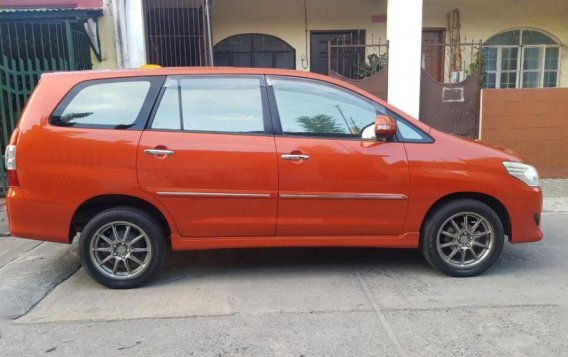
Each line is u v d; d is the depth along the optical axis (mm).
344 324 3740
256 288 4445
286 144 4375
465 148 4535
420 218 4523
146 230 4375
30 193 4246
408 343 3455
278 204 4395
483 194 4562
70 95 4336
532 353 3318
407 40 8359
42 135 4238
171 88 4414
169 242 4855
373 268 4934
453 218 4570
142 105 4363
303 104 4508
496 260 4668
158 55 8992
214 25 10836
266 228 4441
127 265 4418
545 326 3684
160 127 4340
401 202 4473
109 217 4324
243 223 4402
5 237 6047
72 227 4375
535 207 4641
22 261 5043
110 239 4398
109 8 8344
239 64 11023
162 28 8938
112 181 4238
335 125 4504
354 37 11078
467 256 4688
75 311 4012
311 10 10953
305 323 3762
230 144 4332
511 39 11461
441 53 11312
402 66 8414
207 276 4750
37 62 7301
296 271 4867
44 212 4273
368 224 4492
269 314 3918
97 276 4387
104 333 3643
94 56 8484
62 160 4230
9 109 7301
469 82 8859
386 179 4426
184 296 4285
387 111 4559
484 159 4516
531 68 11609
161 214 4453
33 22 7551
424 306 4035
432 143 4516
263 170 4332
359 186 4414
